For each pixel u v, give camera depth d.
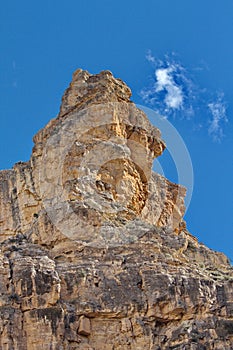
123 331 62.00
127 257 64.81
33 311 61.25
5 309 61.06
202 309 63.06
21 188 72.12
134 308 62.59
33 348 60.28
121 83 74.81
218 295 64.12
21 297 61.69
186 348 61.06
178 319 62.84
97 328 62.16
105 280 63.50
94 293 62.91
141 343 61.72
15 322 60.75
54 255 65.38
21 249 65.75
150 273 63.62
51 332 60.75
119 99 73.44
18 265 62.88
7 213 72.44
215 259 69.00
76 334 61.50
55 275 62.59
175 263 65.06
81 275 63.41
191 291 63.38
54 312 61.41
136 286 63.28
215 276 66.00
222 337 62.00
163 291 63.00
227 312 63.44
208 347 61.41
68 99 73.25
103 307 62.38
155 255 64.88
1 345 59.91
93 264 64.25
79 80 73.94
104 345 61.69
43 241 66.44
